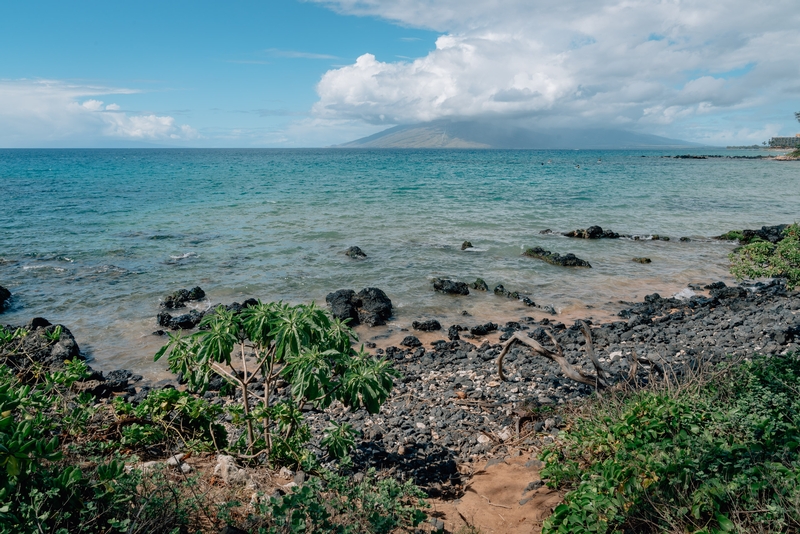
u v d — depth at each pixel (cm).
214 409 745
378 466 813
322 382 600
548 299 1953
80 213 3666
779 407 632
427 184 6178
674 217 3866
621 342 1416
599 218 3753
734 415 600
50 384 693
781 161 14262
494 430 927
